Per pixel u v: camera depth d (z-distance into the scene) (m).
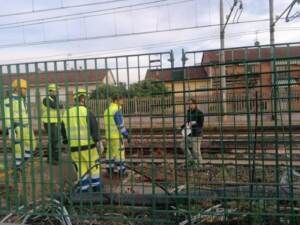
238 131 7.07
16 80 5.66
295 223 5.05
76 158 6.19
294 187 5.35
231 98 5.44
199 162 6.15
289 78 4.86
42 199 5.68
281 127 5.58
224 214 5.16
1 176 6.47
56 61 5.43
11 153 5.88
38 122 5.61
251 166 5.79
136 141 7.13
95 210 5.71
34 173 5.84
